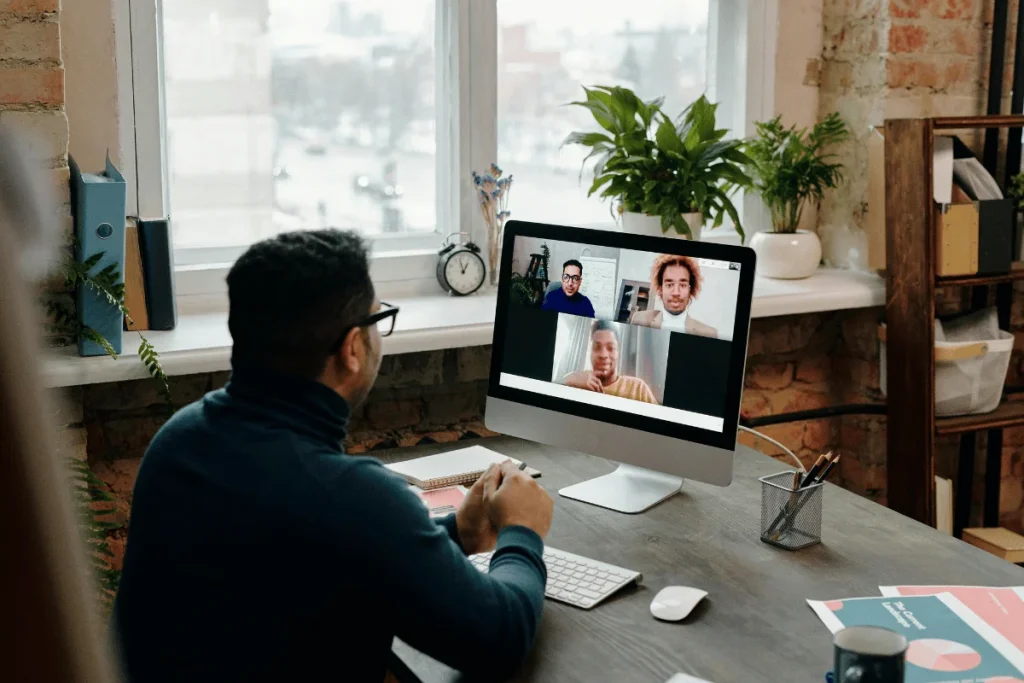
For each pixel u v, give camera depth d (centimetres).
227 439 115
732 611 138
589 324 178
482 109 251
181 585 112
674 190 243
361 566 108
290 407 117
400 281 250
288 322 116
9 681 12
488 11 247
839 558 155
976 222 245
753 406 278
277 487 110
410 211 254
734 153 246
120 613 117
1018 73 263
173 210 230
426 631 111
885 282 259
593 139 249
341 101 242
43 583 13
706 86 281
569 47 262
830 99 280
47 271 14
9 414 13
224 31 227
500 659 117
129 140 217
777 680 120
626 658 126
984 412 261
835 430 287
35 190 14
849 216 277
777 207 270
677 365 169
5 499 12
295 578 108
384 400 237
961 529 285
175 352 195
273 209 239
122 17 212
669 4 272
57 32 175
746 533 166
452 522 145
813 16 279
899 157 246
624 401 175
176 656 112
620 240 174
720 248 164
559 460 202
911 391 252
